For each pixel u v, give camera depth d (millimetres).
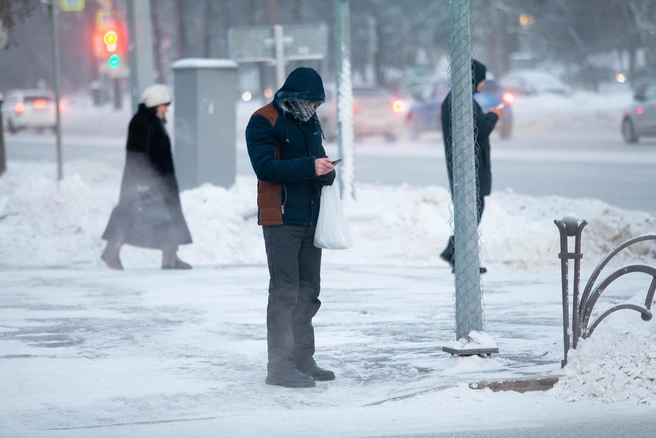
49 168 57406
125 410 15922
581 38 175750
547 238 31281
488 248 31422
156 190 30109
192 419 15406
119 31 56750
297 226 17109
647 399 16016
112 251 30641
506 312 23312
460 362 17844
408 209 36625
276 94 17109
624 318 18031
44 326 22312
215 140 41469
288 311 17250
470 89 18125
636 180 54688
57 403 16312
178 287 27406
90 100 196625
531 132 105625
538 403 16141
